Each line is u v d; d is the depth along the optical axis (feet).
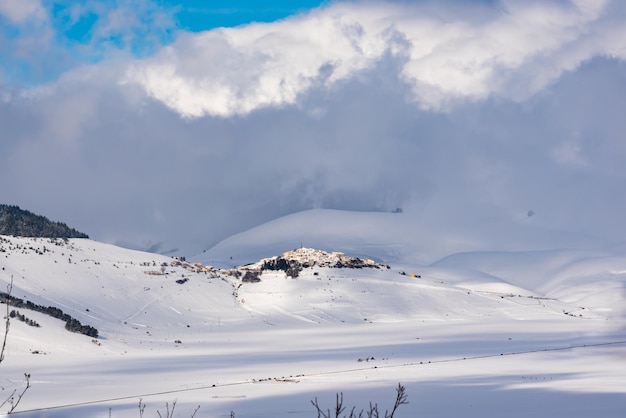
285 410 418.51
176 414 411.13
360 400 452.35
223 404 446.60
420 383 536.42
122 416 408.46
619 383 517.14
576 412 391.45
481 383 530.27
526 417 378.53
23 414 419.95
